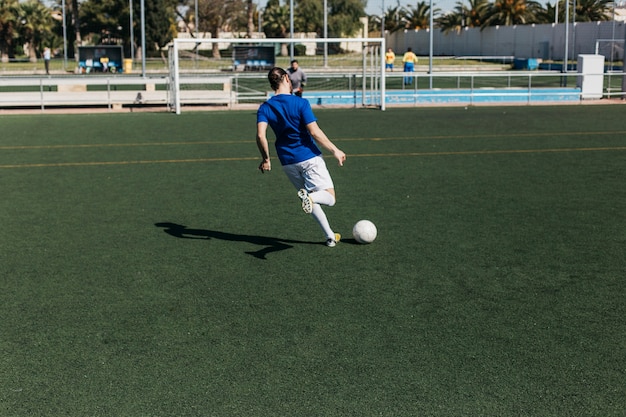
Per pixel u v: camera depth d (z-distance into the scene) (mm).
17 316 5492
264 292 6008
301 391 4227
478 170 12328
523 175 11773
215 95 27562
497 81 40281
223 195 10289
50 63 61938
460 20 76875
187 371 4512
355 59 52469
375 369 4516
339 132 18719
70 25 75938
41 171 12562
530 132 18109
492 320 5340
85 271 6645
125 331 5180
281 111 6988
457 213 8984
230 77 28281
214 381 4367
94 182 11422
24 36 71562
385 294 5930
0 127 20469
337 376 4426
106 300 5844
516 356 4699
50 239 7836
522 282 6223
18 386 4316
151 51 74438
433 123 20844
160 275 6500
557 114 23375
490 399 4113
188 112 25500
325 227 7328
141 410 4012
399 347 4855
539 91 30234
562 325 5234
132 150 15297
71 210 9336
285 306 5668
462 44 72625
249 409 4016
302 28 83188
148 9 72875
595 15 69250
